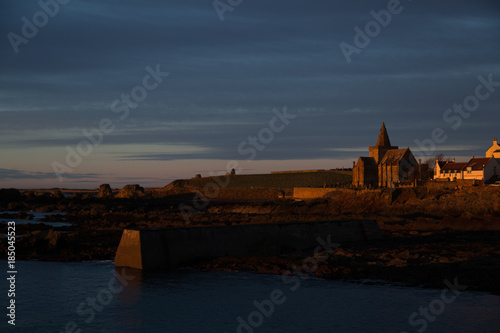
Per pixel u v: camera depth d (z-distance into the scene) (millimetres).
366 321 38531
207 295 46062
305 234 70125
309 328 37562
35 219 127312
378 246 69188
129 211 155250
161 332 37094
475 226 89375
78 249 69625
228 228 63438
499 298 43281
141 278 52438
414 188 131750
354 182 197750
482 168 138375
